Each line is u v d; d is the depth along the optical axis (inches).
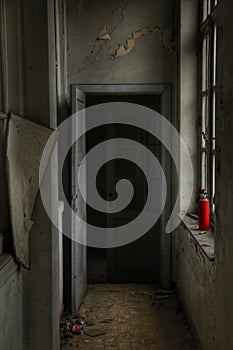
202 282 126.9
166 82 183.6
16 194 109.1
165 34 181.8
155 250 205.5
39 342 118.5
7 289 100.9
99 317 165.6
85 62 182.2
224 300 97.7
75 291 169.2
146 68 183.0
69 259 171.2
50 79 115.9
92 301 182.4
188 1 170.7
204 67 165.6
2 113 108.2
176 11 179.8
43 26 112.5
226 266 95.5
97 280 210.2
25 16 112.1
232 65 91.3
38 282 117.3
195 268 138.6
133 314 167.9
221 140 100.6
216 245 106.0
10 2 111.3
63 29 179.9
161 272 193.0
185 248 159.9
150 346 141.9
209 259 111.4
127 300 183.2
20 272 113.8
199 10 170.2
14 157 109.0
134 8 181.2
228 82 94.3
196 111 172.7
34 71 113.3
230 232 91.4
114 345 142.9
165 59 182.7
